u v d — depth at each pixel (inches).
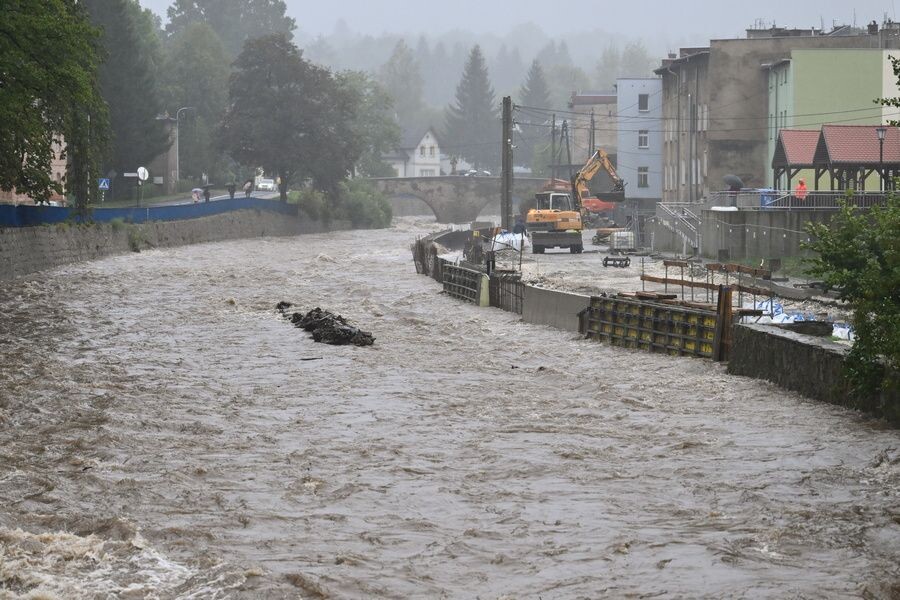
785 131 5984.3
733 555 1211.9
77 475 1553.9
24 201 6481.3
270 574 1156.5
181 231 7519.7
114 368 2549.2
